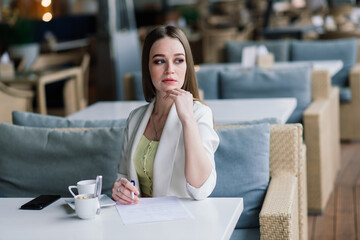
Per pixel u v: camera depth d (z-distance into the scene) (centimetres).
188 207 206
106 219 197
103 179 271
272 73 486
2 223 198
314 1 1316
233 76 498
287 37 951
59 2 1370
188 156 213
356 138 647
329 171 458
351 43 671
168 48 230
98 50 746
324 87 480
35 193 279
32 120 310
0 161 283
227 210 201
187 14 1456
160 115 240
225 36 1066
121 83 755
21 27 1005
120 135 274
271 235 226
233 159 272
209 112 233
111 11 744
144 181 240
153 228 187
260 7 1330
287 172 279
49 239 182
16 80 562
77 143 276
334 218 416
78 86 648
